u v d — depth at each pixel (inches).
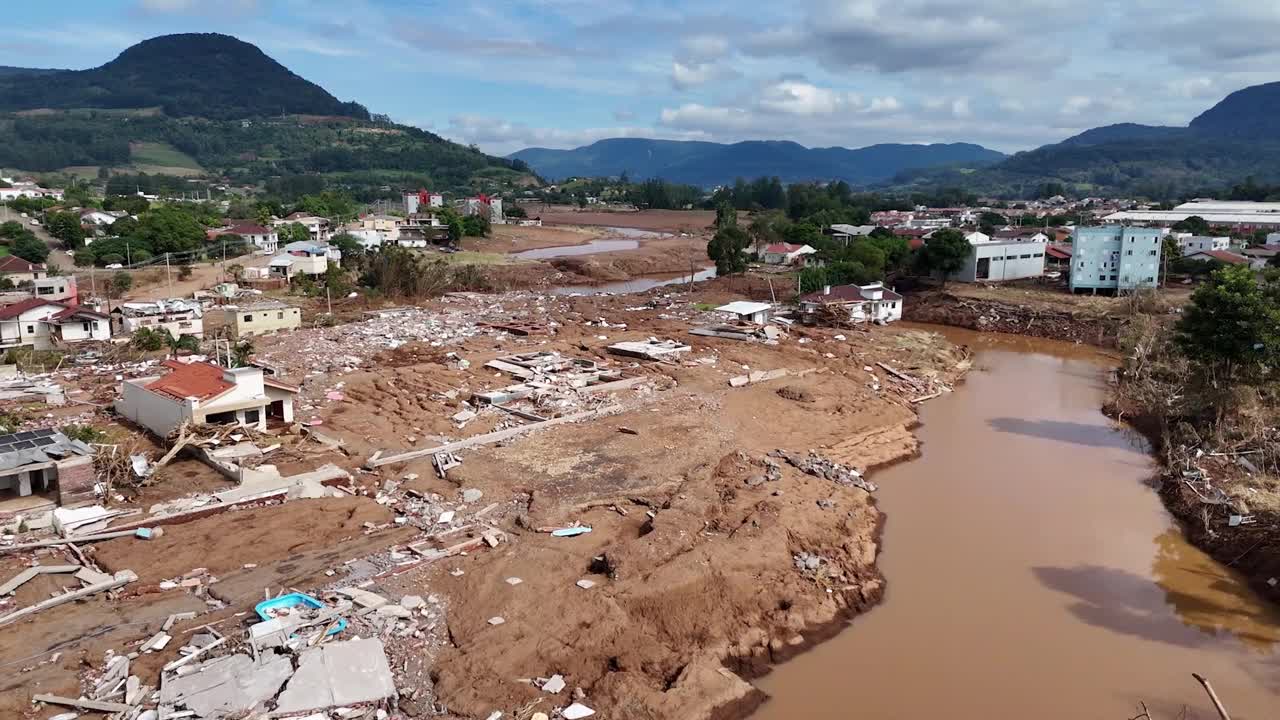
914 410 2222.0
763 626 1091.9
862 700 972.6
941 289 3914.9
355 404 1861.5
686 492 1401.3
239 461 1441.9
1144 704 976.3
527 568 1134.4
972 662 1056.2
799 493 1475.1
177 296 3454.7
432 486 1425.9
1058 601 1213.1
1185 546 1396.4
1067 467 1782.7
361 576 1091.9
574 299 3875.5
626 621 1022.4
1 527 1160.2
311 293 3639.3
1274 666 1052.5
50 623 943.0
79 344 2448.3
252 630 918.4
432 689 882.8
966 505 1567.4
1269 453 1640.0
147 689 826.8
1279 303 2192.4
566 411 1866.4
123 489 1305.4
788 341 2815.0
